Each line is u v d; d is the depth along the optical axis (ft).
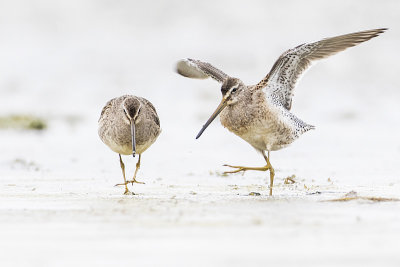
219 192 39.37
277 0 141.08
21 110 87.51
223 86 40.01
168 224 27.61
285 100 41.27
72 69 112.37
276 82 40.29
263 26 131.64
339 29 129.39
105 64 114.62
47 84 104.63
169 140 66.90
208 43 125.29
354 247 23.27
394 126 75.66
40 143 63.93
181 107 89.97
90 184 42.70
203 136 69.51
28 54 119.96
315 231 25.99
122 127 40.50
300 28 130.31
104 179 45.11
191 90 98.68
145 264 21.42
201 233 25.77
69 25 137.08
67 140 66.13
